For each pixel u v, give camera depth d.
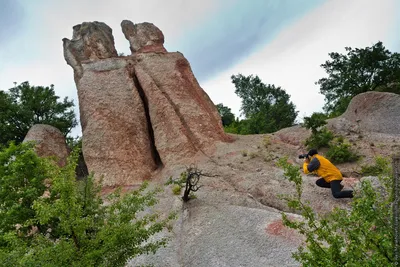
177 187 14.00
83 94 20.11
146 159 18.08
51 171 8.45
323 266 4.91
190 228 11.57
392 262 4.48
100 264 6.70
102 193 16.48
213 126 19.00
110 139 18.16
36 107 27.17
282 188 13.05
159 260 10.17
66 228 6.78
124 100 19.73
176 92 19.73
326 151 16.00
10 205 9.23
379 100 18.38
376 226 5.07
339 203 11.43
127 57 22.33
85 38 23.31
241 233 10.70
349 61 31.20
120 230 6.87
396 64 29.31
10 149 10.24
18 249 6.49
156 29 24.50
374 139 16.16
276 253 9.45
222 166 15.73
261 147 17.33
